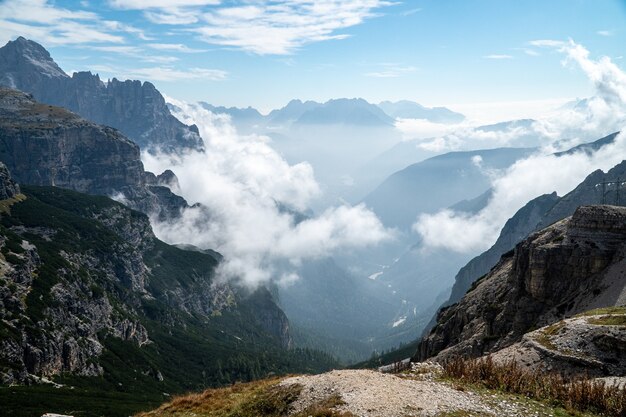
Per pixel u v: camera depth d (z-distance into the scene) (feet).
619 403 143.13
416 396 144.36
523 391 158.20
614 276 297.33
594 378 180.96
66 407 475.31
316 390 154.71
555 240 352.28
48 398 490.08
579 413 141.79
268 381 189.88
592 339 207.41
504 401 147.33
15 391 495.00
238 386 190.39
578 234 339.16
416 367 188.44
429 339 447.83
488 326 363.76
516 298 353.51
